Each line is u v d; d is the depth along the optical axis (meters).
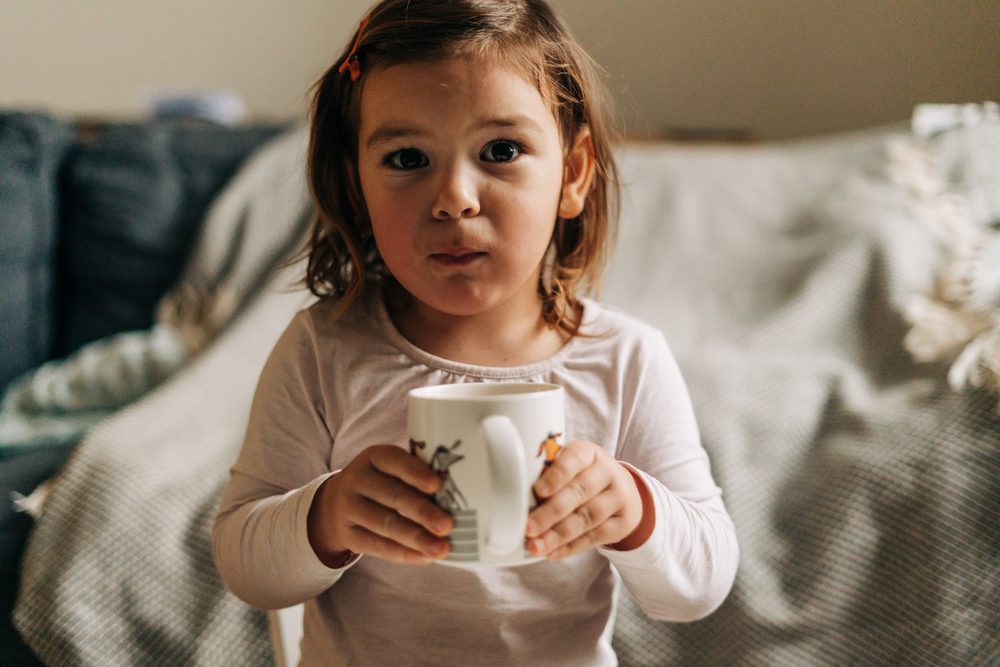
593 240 0.86
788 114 2.21
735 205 1.85
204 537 1.17
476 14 0.68
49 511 1.19
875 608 1.07
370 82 0.68
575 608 0.74
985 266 1.50
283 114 2.52
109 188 2.00
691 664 1.08
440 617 0.72
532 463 0.54
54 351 1.91
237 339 1.61
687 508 0.71
